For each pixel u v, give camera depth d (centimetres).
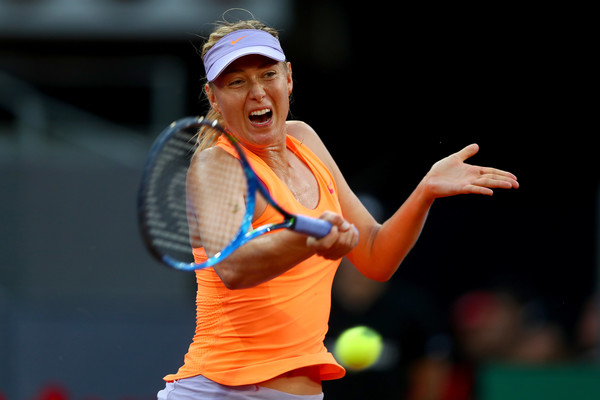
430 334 2205
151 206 935
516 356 2422
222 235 1012
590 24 3553
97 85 2988
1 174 2816
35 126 2859
